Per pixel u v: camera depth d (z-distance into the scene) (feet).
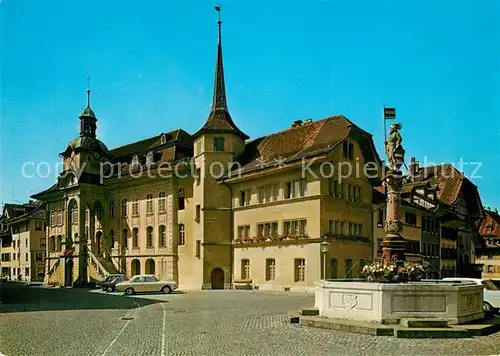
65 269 213.46
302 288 140.46
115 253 203.62
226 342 50.55
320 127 157.28
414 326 53.83
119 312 82.84
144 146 215.51
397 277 64.49
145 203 193.36
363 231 157.38
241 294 131.75
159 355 44.32
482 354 43.70
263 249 153.79
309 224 140.67
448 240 228.02
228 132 169.99
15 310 88.38
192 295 129.08
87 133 220.02
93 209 215.10
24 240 300.81
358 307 58.75
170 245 180.34
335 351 45.19
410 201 187.73
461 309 56.75
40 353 45.42
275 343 49.42
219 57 184.34
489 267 261.03
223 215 167.02
